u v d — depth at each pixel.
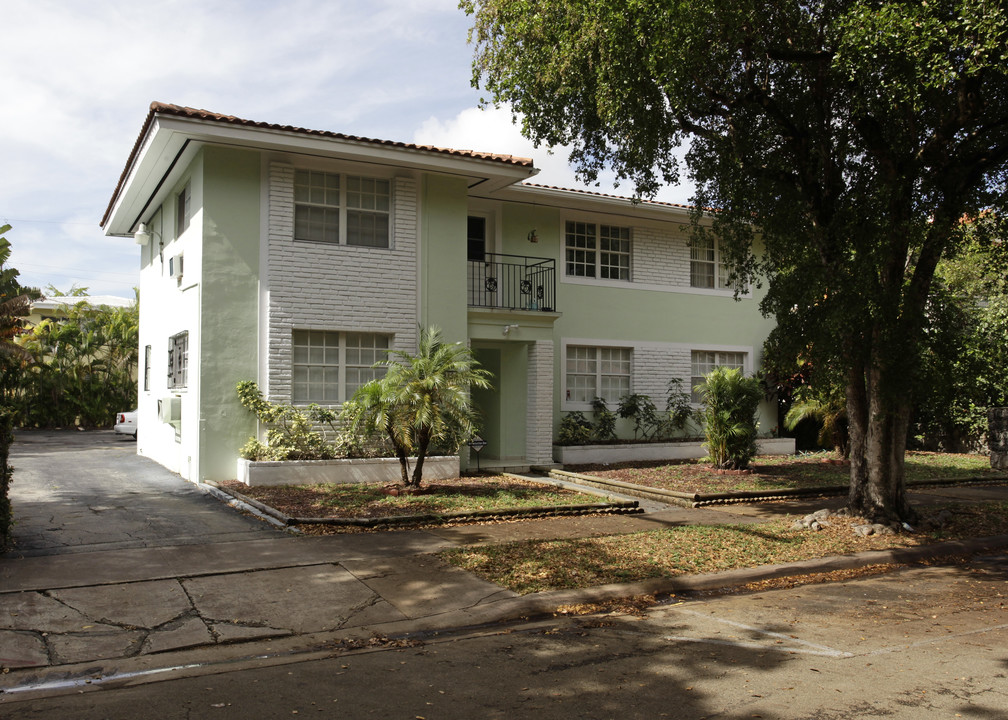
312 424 13.59
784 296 10.23
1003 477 16.16
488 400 16.97
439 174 14.88
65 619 6.14
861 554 9.11
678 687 4.99
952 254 9.99
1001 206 10.04
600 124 11.33
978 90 9.32
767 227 10.89
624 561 8.38
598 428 18.17
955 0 7.88
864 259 9.32
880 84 8.91
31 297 25.69
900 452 10.59
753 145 10.98
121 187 16.12
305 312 13.65
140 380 19.34
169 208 15.88
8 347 22.22
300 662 5.52
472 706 4.66
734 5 8.91
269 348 13.36
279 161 13.51
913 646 5.89
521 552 8.60
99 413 29.72
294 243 13.62
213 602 6.70
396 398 11.61
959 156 9.89
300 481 12.82
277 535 9.32
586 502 11.60
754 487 13.82
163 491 12.45
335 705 4.69
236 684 5.06
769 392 20.62
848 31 8.38
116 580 7.19
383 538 9.27
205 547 8.62
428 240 14.76
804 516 11.20
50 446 21.47
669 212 18.98
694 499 12.31
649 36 9.26
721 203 11.77
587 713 4.55
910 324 9.80
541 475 15.53
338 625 6.29
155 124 12.30
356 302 14.06
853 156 10.73
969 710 4.59
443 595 7.07
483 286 17.06
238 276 13.17
